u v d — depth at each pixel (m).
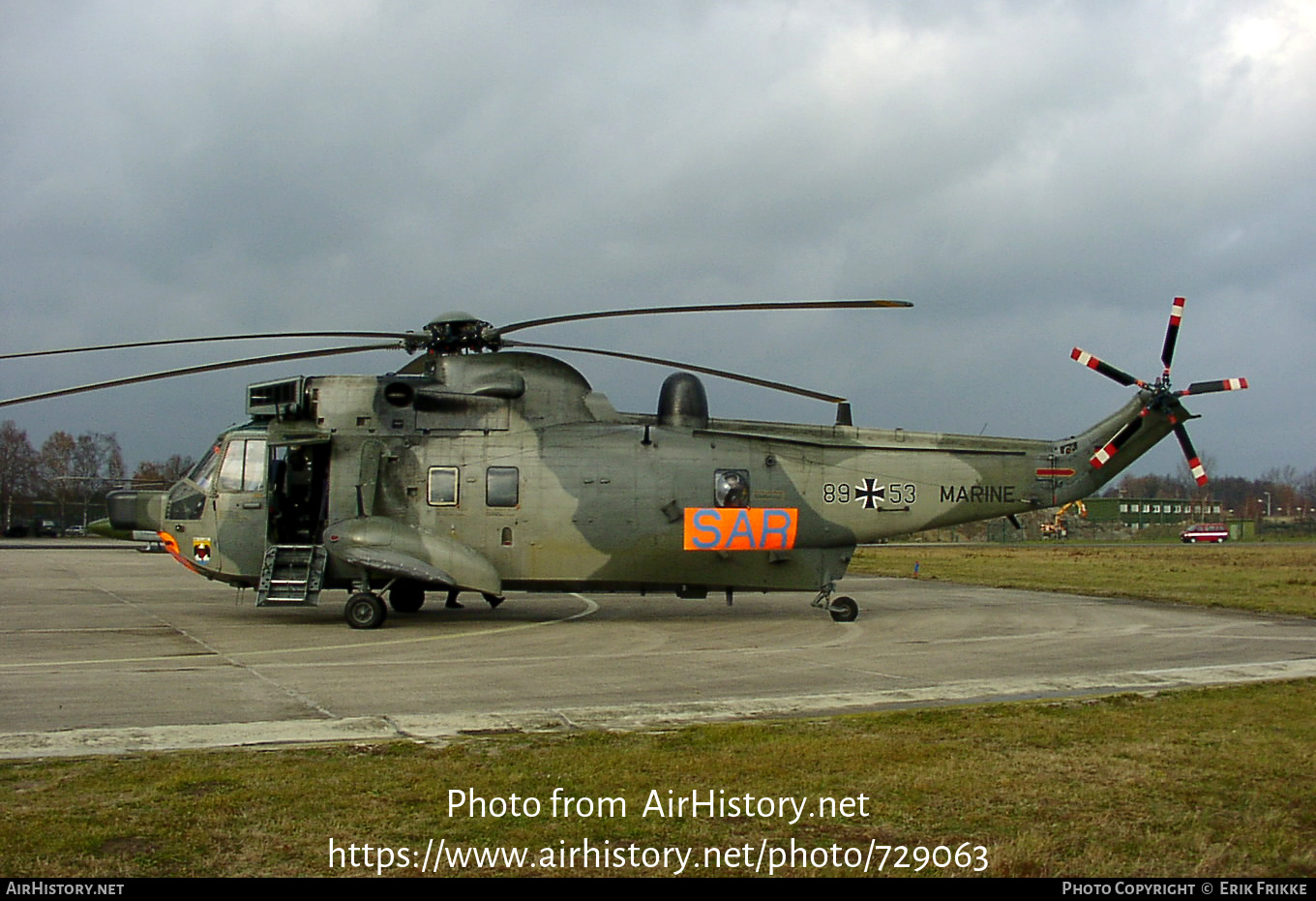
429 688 11.34
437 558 17.95
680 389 19.81
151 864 5.65
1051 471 20.12
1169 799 7.11
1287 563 45.91
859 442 19.94
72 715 9.54
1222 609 22.67
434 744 8.52
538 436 18.89
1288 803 7.06
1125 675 12.83
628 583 19.14
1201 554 59.09
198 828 6.24
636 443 19.05
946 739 8.88
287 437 18.47
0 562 41.53
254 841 6.06
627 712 10.05
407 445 18.59
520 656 14.15
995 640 16.56
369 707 10.13
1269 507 170.38
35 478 114.31
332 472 18.44
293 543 18.98
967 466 19.95
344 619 18.89
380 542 17.81
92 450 125.56
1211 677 12.66
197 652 14.17
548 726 9.34
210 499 18.69
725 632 17.50
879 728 9.37
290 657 13.78
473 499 18.55
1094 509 113.81
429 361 19.50
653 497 18.83
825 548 19.73
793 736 8.94
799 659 14.09
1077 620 19.94
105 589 26.20
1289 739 8.97
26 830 6.13
